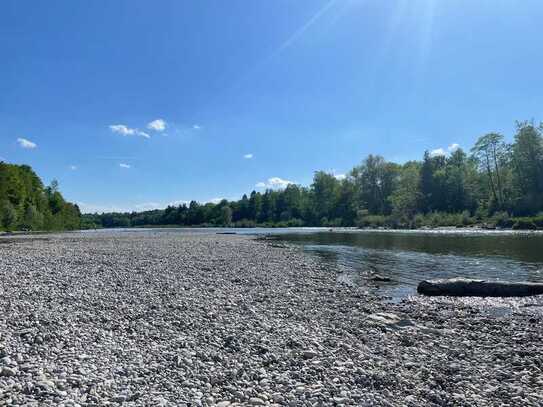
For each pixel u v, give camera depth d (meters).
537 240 41.50
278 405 6.35
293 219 146.50
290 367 7.95
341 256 29.83
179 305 12.82
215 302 13.49
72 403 6.02
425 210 96.75
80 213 159.75
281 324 11.08
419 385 7.25
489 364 8.36
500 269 22.00
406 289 17.52
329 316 12.27
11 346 8.38
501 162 90.12
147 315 11.55
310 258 28.52
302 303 13.98
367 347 9.38
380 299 15.38
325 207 135.00
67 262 23.50
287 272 21.38
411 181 102.56
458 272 21.42
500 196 85.94
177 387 6.81
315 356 8.58
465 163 108.81
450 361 8.51
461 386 7.22
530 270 21.48
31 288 14.75
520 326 11.38
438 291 16.33
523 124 86.31
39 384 6.55
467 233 58.78
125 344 8.97
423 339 10.11
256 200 166.00
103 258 25.98
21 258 25.41
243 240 50.53
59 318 10.70
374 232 72.38
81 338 9.16
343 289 17.02
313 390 6.87
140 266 22.14
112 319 10.96
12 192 95.88
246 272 20.86
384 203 113.69
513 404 6.54
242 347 9.02
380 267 23.80
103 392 6.42
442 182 100.00
